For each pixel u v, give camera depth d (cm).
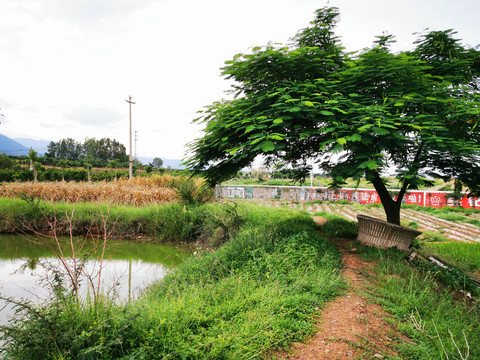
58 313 271
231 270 501
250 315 321
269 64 585
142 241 1031
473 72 652
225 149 629
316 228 962
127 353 254
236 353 252
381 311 358
